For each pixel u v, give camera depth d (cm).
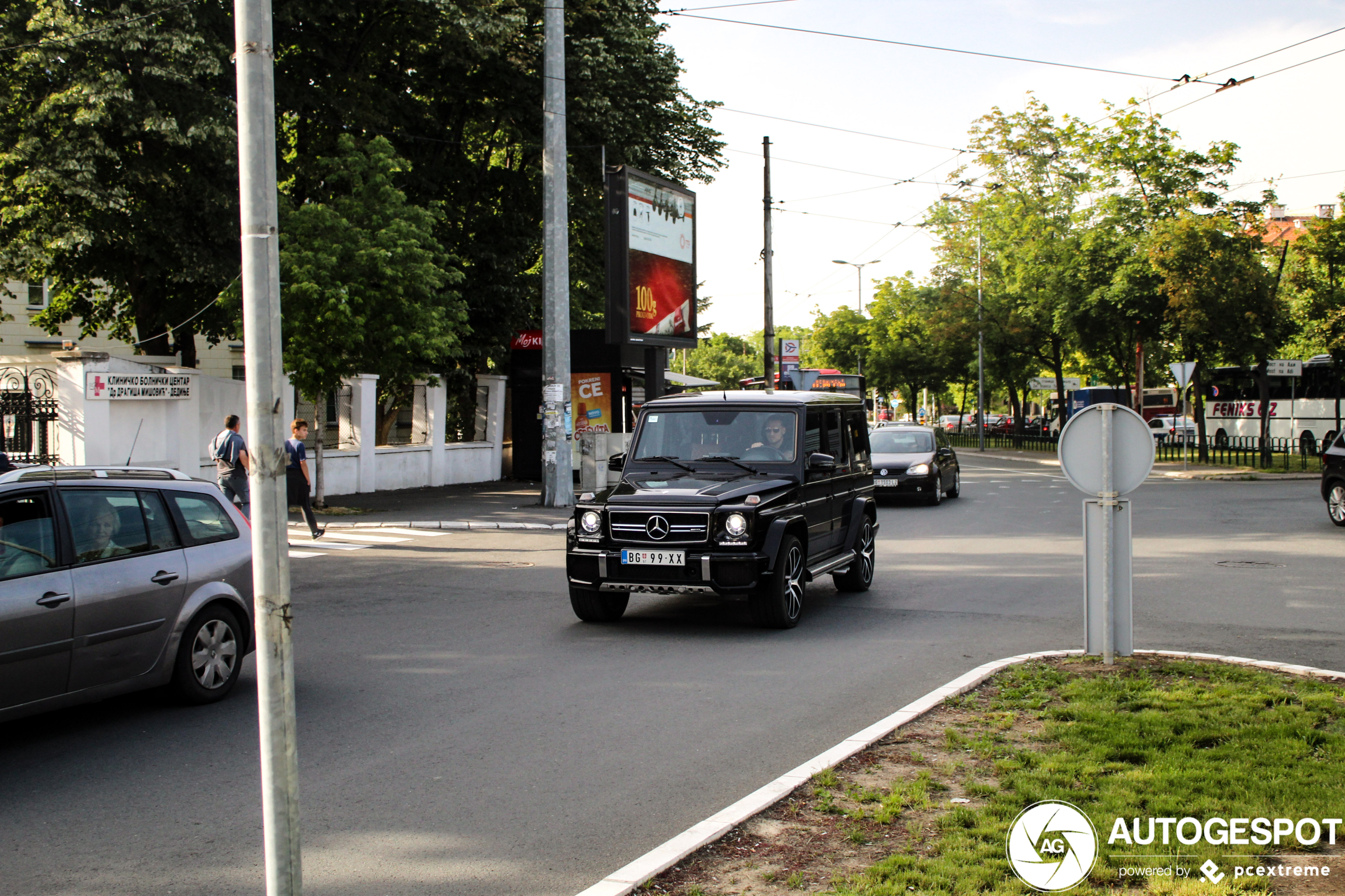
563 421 2173
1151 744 559
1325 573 1247
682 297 2589
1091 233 3719
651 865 418
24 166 1800
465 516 1994
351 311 1930
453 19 2236
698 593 927
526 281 2883
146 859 453
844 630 959
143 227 1975
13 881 430
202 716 691
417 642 915
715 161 3080
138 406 1869
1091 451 767
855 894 389
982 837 441
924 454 2300
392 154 2084
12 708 596
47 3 1778
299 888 301
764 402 1071
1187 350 3478
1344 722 595
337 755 596
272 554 297
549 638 931
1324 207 4838
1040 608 1062
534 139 2684
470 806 513
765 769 565
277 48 2364
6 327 3197
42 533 632
